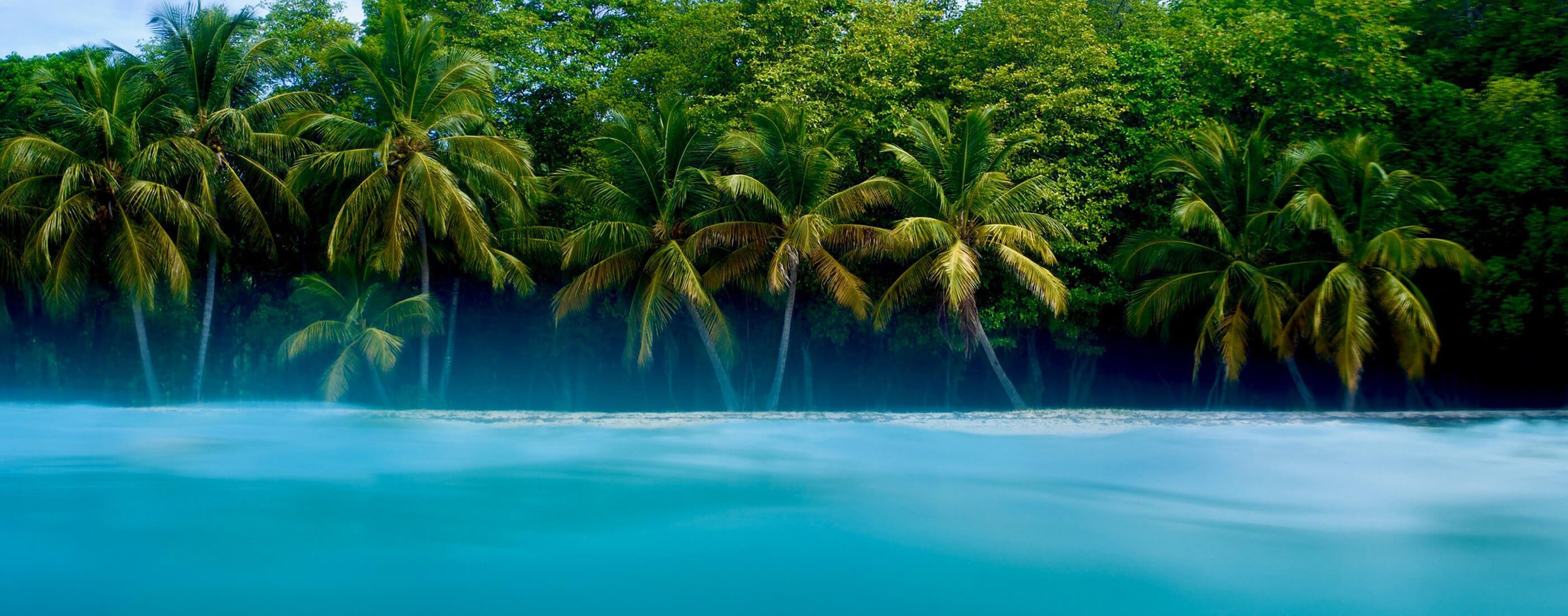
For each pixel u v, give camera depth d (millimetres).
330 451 12367
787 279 22906
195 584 6906
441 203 22500
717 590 6953
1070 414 18312
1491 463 11391
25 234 24250
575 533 8391
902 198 22688
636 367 30719
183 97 23844
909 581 7273
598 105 26625
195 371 24953
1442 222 21781
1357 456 11820
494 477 10742
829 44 24688
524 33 27906
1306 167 22047
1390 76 22328
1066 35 24250
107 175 22484
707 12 25719
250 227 24516
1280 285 22062
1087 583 7141
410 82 23469
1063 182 23391
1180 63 24828
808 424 15188
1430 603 6578
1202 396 29875
